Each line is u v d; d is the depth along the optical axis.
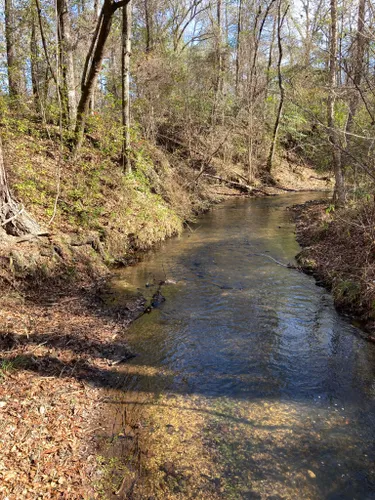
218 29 23.69
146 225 10.80
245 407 3.95
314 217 12.73
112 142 12.20
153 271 8.45
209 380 4.42
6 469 2.83
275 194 22.27
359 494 2.92
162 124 19.59
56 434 3.34
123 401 4.00
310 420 3.75
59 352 4.60
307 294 7.05
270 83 24.34
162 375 4.51
